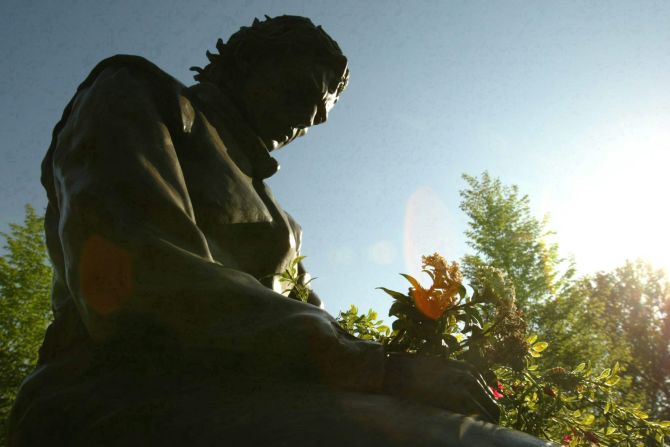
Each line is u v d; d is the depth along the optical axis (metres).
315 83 2.27
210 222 1.77
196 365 1.25
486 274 1.72
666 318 23.33
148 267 1.30
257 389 1.17
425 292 1.52
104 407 1.23
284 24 2.33
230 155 2.01
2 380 12.51
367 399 1.15
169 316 1.27
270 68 2.25
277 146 2.35
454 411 1.21
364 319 2.11
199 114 2.03
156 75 1.86
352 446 1.01
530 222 14.86
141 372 1.28
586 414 2.19
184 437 1.12
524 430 1.86
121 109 1.62
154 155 1.55
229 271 1.34
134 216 1.38
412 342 1.52
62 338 1.53
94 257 1.34
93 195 1.39
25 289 13.52
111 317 1.30
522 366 1.69
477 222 15.07
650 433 2.12
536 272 14.06
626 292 24.34
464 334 1.65
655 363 22.50
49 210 1.89
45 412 1.29
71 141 1.59
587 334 13.46
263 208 1.94
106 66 1.85
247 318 1.24
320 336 1.20
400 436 1.04
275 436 1.05
